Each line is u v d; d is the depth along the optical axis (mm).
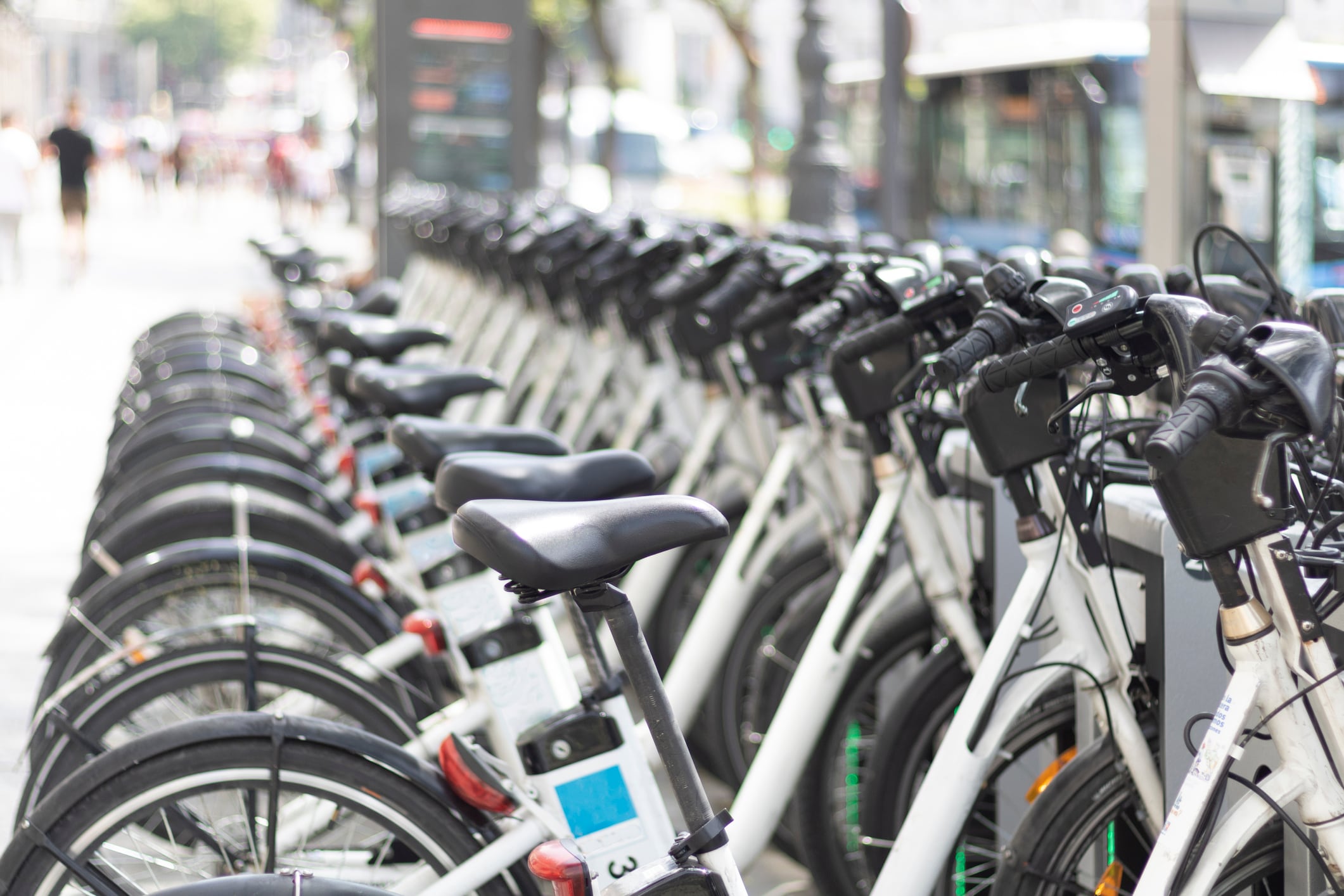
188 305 17438
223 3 104500
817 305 3566
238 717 2576
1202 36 8594
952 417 3174
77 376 12133
